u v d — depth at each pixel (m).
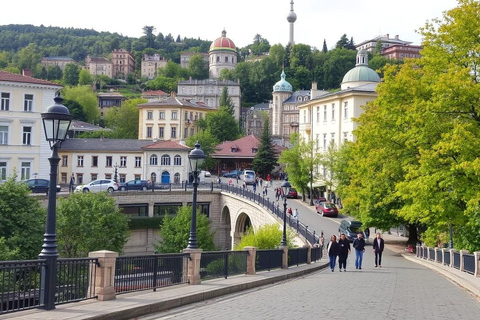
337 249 26.70
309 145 72.12
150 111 124.25
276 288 18.17
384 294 16.25
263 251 23.28
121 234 43.84
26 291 10.85
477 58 26.53
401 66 32.69
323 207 60.84
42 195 49.66
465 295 16.72
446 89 25.20
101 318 10.65
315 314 12.12
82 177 86.50
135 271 14.27
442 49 28.16
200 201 70.25
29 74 90.19
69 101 159.00
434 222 32.62
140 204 65.31
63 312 10.81
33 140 63.25
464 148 24.36
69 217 41.31
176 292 14.68
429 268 29.44
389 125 34.38
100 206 42.88
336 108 74.81
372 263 32.81
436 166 26.88
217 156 116.25
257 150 110.12
